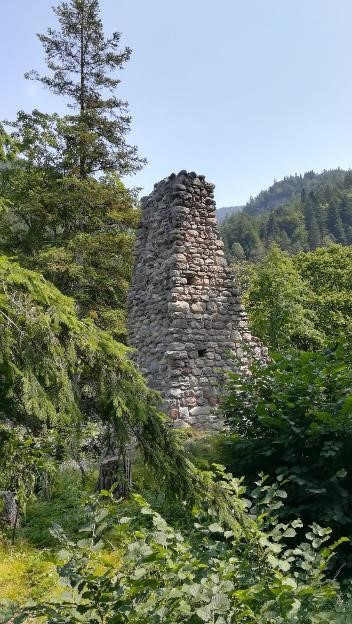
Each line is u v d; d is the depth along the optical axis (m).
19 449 4.64
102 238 16.06
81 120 17.03
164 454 3.56
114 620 2.45
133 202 17.39
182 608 2.53
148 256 11.86
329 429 5.63
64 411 2.96
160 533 2.84
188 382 10.28
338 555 5.41
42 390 2.84
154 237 11.82
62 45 18.12
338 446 5.47
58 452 6.80
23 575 5.25
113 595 2.57
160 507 5.02
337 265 28.61
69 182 15.76
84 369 3.38
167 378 10.34
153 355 11.05
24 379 2.78
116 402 3.24
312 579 3.35
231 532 3.38
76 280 15.38
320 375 6.14
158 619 2.48
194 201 11.35
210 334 10.88
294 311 22.17
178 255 10.84
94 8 17.94
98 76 18.41
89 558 2.79
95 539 2.82
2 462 3.66
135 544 2.73
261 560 3.44
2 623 2.69
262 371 6.77
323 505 5.48
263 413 6.07
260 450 6.21
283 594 2.74
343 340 6.84
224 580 2.71
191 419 10.12
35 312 3.05
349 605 4.10
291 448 5.87
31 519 6.92
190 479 3.60
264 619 2.66
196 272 11.02
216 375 10.68
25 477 5.16
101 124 17.52
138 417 3.40
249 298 24.62
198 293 10.94
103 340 3.49
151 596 2.61
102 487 6.97
